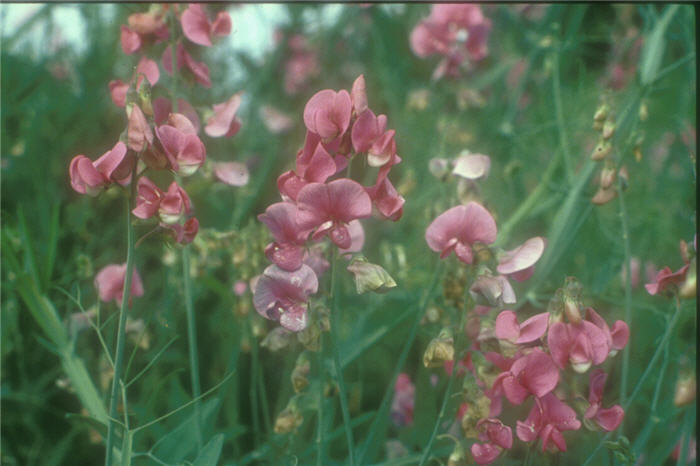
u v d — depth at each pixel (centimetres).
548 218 101
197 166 56
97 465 79
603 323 57
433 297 70
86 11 118
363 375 83
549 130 106
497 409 60
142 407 71
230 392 73
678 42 99
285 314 57
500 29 145
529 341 57
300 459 68
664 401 74
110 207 95
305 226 56
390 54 142
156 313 82
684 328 76
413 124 121
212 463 59
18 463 79
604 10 120
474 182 67
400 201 57
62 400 81
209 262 72
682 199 105
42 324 68
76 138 117
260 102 137
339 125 56
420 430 70
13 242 70
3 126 109
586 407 57
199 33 67
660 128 113
